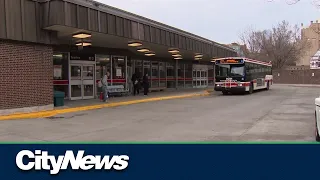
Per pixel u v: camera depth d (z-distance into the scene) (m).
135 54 26.88
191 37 26.45
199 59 36.44
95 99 20.62
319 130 7.91
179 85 34.84
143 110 15.88
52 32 15.03
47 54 14.92
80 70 20.66
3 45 12.99
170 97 23.09
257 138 8.77
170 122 11.91
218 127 10.68
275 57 66.25
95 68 21.70
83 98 20.86
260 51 67.75
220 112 14.88
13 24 13.16
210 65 41.94
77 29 14.88
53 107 15.43
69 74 19.81
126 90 24.16
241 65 26.75
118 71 23.91
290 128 10.38
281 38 66.50
